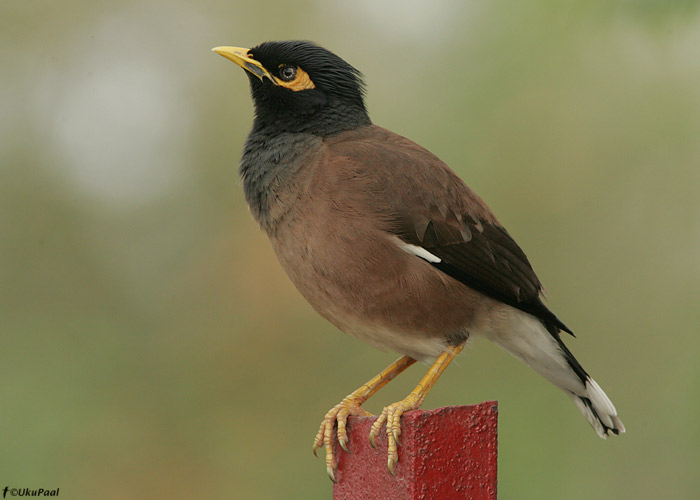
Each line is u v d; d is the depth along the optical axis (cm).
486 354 1152
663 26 851
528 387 1133
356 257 722
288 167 752
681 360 1126
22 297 1216
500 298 757
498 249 766
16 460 1100
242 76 1281
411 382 1168
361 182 730
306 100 787
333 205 726
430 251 738
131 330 1219
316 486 1176
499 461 1097
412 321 741
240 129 1265
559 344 785
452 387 1156
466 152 1127
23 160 1259
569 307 1151
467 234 754
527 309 769
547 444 1100
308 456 1186
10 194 1244
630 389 1134
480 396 1140
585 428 1109
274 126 786
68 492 1120
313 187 733
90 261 1241
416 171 750
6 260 1223
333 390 1200
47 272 1230
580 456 1098
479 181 1128
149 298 1238
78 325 1214
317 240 728
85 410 1164
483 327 765
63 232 1245
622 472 1094
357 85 814
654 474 1088
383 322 744
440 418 593
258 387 1216
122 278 1240
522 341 785
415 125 1155
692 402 1059
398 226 729
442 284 736
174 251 1254
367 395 748
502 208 1134
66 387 1173
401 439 607
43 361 1188
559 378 804
